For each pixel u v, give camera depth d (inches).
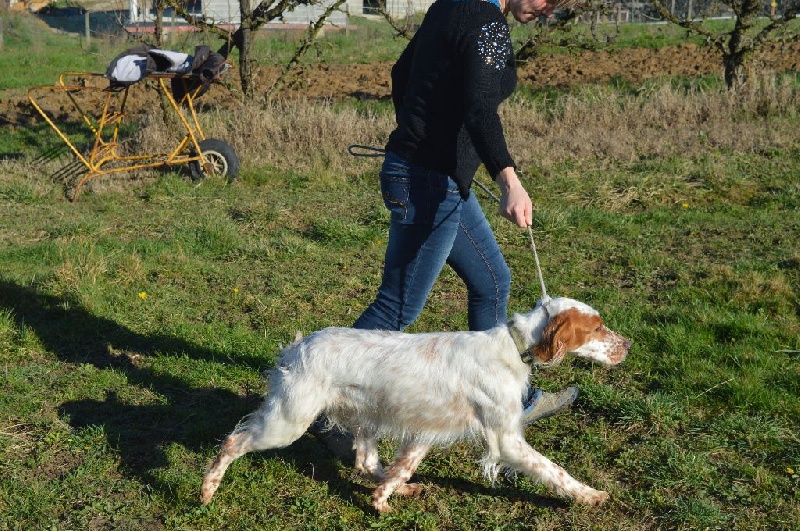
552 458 159.6
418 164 140.6
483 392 133.4
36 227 312.0
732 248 283.3
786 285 237.0
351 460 154.4
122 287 249.3
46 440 163.6
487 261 153.9
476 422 135.3
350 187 370.0
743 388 177.6
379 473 148.5
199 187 369.4
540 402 164.6
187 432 167.9
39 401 178.5
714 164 371.2
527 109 456.4
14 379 187.9
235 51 679.1
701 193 346.6
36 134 481.4
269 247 288.7
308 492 149.7
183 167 393.4
